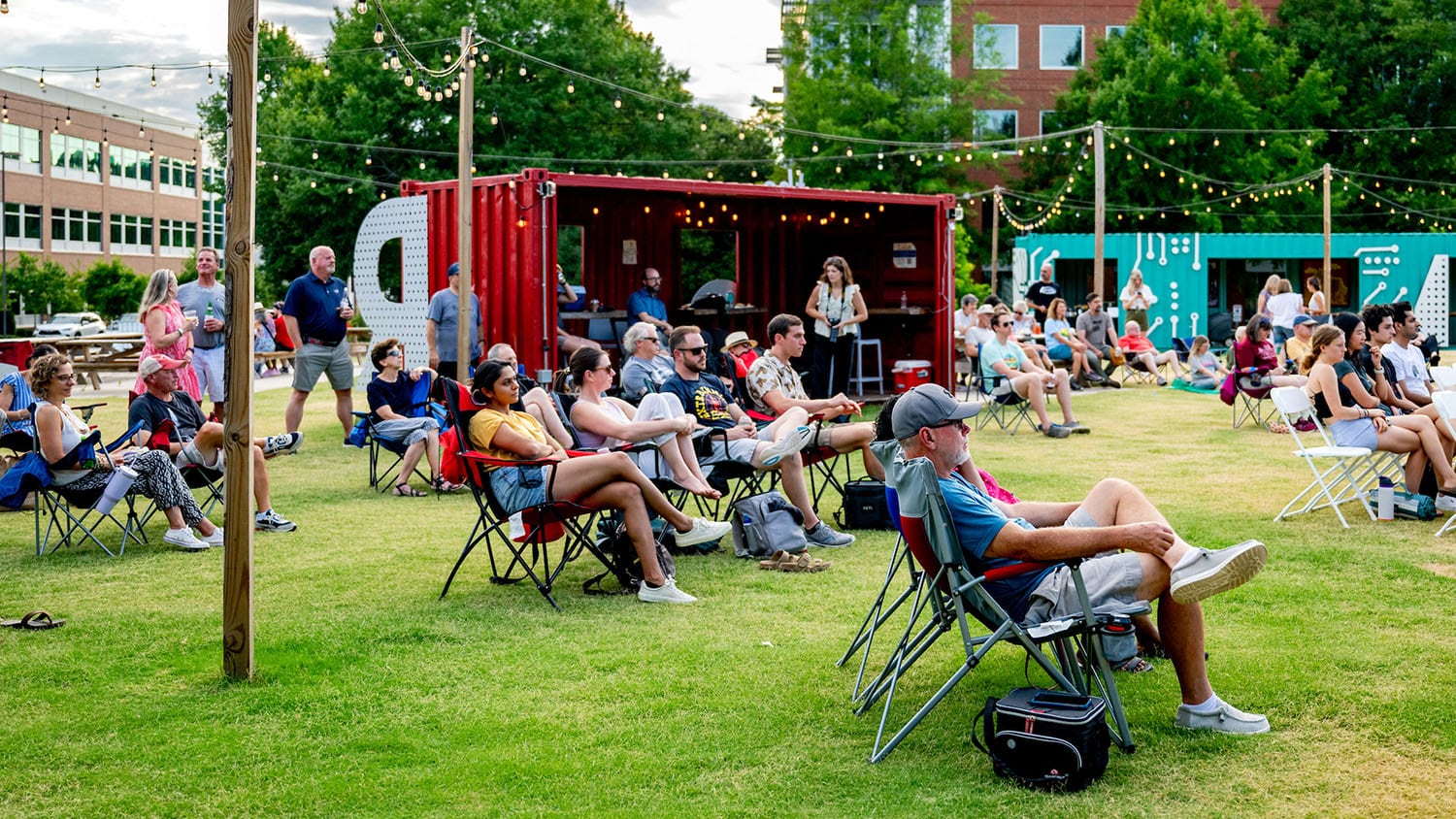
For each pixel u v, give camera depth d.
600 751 4.06
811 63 36.66
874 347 17.00
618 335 15.20
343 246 32.28
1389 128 34.97
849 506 7.61
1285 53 37.75
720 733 4.21
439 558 6.91
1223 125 35.75
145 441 7.60
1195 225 36.25
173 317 9.81
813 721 4.32
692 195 15.95
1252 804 3.60
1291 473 9.75
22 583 6.30
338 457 10.92
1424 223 38.28
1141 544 3.90
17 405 8.78
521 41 32.22
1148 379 18.89
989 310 16.61
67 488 7.01
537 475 5.96
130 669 4.90
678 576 6.45
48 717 4.37
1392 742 4.04
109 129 54.31
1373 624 5.38
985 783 3.77
